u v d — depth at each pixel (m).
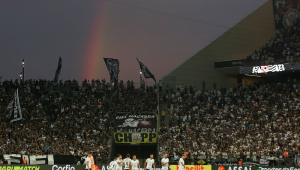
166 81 57.91
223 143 41.72
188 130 46.41
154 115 49.75
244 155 37.03
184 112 50.53
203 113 50.03
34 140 40.97
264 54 56.41
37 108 48.53
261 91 54.50
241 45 62.81
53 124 45.81
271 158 34.84
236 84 56.22
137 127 47.44
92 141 43.00
